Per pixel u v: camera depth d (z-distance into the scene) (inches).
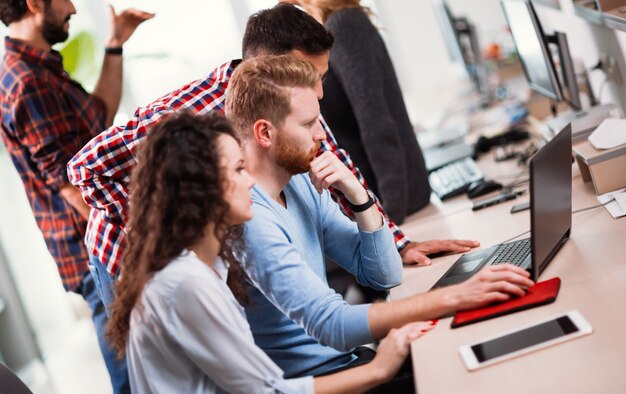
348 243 99.3
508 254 92.8
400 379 88.0
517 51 152.8
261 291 87.2
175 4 216.7
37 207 136.9
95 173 101.4
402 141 126.8
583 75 141.5
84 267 136.3
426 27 238.5
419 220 122.1
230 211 75.3
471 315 78.6
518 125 156.3
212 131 74.5
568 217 91.7
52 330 206.2
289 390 76.7
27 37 134.3
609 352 66.1
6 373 83.0
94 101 145.6
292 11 101.9
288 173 89.5
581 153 104.7
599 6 121.3
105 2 209.9
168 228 73.0
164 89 220.2
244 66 88.7
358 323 82.4
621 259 82.0
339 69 122.3
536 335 71.9
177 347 74.2
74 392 182.4
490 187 124.1
